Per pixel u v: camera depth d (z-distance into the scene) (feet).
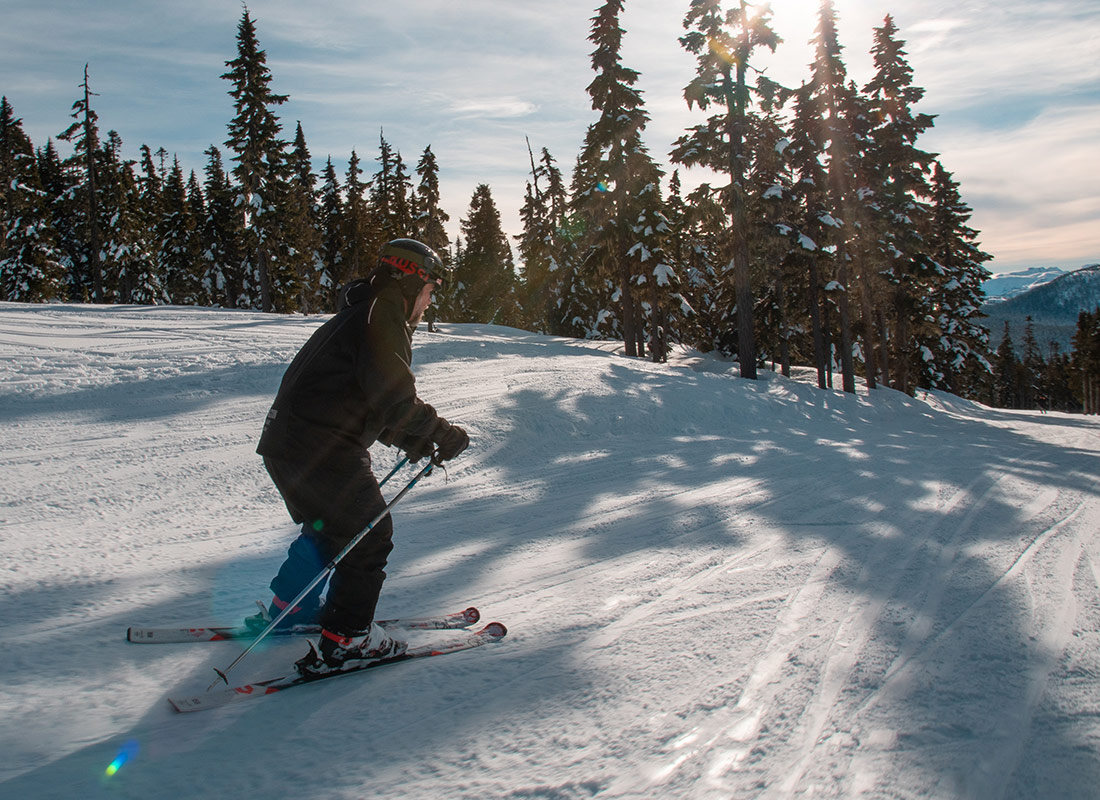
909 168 86.79
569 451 26.48
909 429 54.13
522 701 7.60
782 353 100.27
